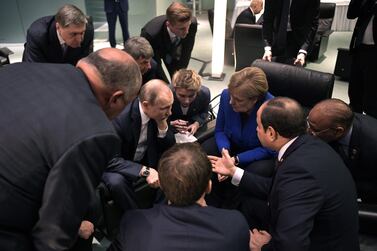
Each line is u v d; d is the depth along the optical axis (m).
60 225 0.94
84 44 2.61
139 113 1.85
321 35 4.69
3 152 0.88
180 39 2.91
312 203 1.18
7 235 0.93
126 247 0.98
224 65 4.84
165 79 2.86
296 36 2.97
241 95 1.79
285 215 1.18
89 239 1.50
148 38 2.78
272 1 2.86
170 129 2.07
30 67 1.08
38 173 0.89
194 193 1.02
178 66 3.11
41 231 0.95
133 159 2.01
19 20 5.82
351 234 1.28
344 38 6.07
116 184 1.73
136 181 1.86
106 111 1.10
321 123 1.53
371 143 1.69
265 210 1.74
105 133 0.93
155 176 1.79
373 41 2.63
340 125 1.51
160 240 0.95
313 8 2.84
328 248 1.28
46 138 0.89
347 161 1.77
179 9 2.51
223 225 0.99
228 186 2.06
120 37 6.05
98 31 6.11
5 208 0.89
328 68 4.61
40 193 0.92
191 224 0.98
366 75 2.78
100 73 1.02
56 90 0.97
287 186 1.23
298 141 1.34
